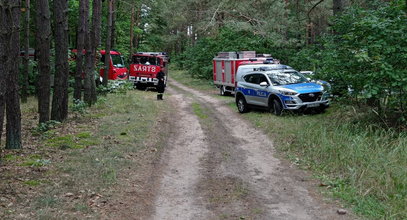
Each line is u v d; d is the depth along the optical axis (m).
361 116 11.27
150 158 9.17
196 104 20.97
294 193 6.82
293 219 5.66
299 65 21.58
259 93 15.97
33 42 28.91
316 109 14.55
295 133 11.18
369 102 11.77
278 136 11.36
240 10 31.78
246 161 9.13
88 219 5.45
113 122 13.47
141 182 7.38
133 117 14.63
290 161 8.97
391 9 10.35
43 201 5.89
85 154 8.97
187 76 46.53
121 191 6.77
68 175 7.41
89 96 17.52
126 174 7.75
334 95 12.32
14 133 9.48
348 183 7.08
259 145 10.78
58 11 13.02
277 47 30.45
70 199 6.18
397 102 10.12
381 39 9.65
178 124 14.28
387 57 9.87
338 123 11.20
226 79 25.27
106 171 7.68
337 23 12.09
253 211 5.99
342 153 8.44
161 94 22.53
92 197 6.35
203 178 7.79
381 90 10.02
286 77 15.86
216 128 13.55
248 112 17.00
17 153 9.02
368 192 6.47
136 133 11.69
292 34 32.56
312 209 6.04
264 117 14.86
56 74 13.27
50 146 9.85
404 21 9.70
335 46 11.82
